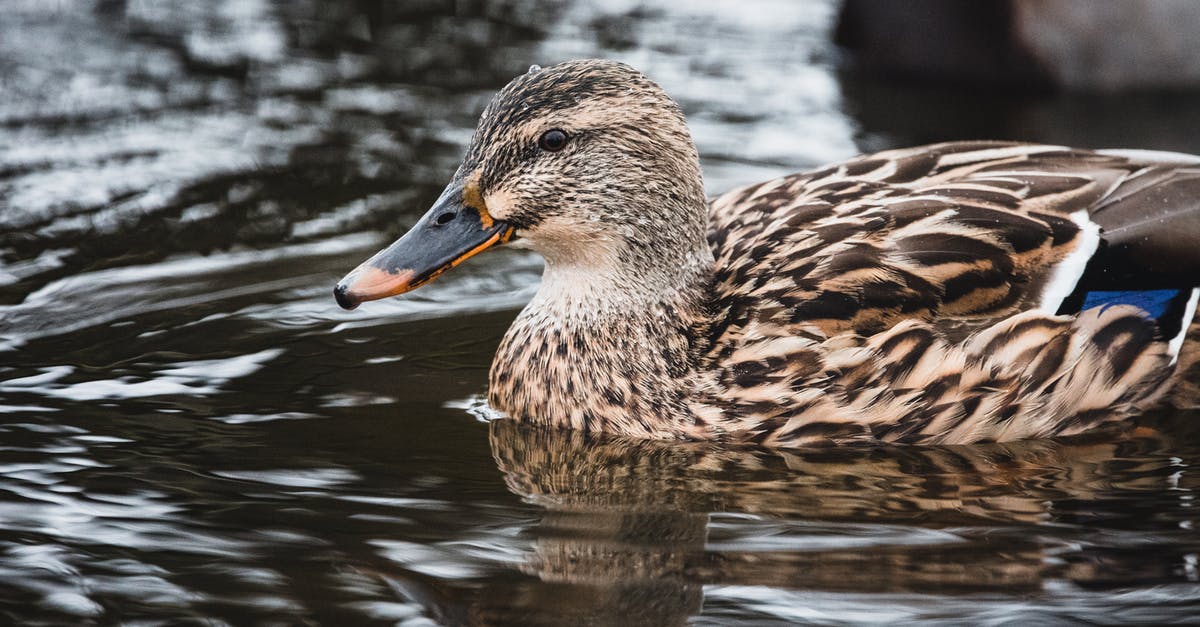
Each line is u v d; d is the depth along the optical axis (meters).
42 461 10.51
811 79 19.50
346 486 10.34
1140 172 11.84
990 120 18.03
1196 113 18.19
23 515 9.80
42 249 14.30
